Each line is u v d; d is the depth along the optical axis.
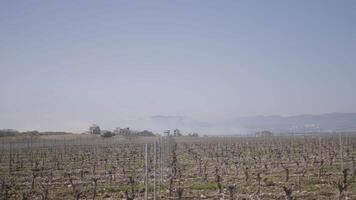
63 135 141.25
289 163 44.22
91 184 32.94
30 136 127.06
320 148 60.88
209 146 74.25
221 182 32.09
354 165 39.44
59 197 27.97
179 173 34.97
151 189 29.80
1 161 55.19
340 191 24.61
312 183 30.83
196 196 27.02
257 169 39.75
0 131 132.12
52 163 51.81
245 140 103.19
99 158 55.75
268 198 25.70
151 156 52.53
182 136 167.00
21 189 31.52
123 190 29.66
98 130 152.25
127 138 118.81
